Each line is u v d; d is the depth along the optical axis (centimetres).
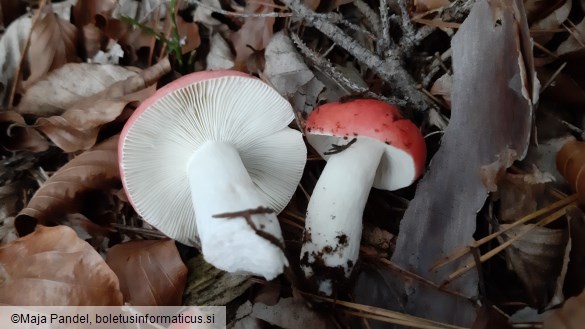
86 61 22
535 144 15
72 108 18
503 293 16
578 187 15
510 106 15
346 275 16
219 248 14
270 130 17
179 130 15
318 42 21
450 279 15
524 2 18
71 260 15
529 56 14
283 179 18
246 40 21
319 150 18
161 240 17
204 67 21
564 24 18
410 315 15
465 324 15
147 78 20
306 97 19
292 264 17
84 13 22
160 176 16
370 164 16
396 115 15
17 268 15
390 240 17
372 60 18
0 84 21
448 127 16
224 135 16
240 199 14
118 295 15
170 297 16
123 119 19
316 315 15
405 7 18
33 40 21
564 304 13
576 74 17
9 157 20
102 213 18
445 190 16
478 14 15
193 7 22
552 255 15
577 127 17
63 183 17
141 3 22
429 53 20
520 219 15
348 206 15
